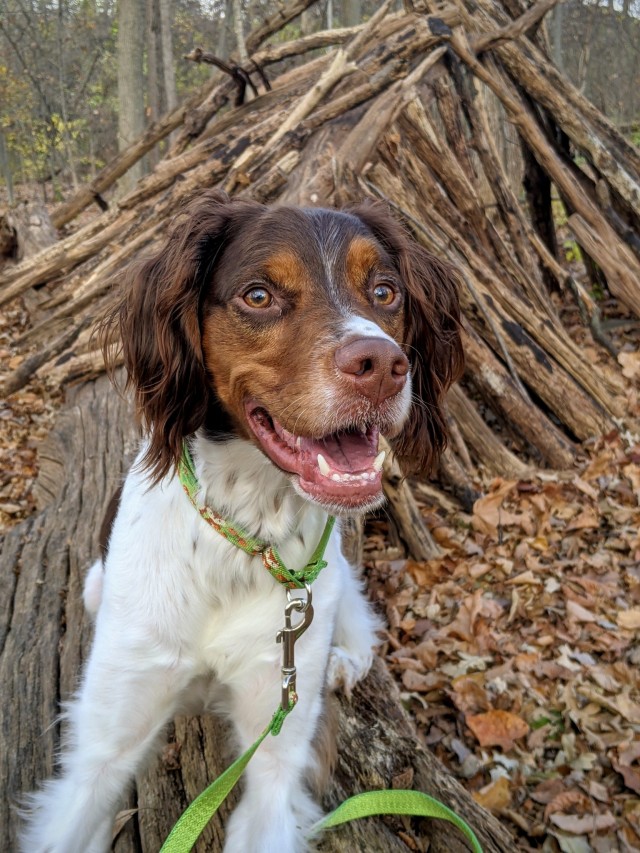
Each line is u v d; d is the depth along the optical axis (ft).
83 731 1.35
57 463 3.12
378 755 1.62
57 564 2.27
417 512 3.02
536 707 2.30
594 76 16.66
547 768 2.11
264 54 5.08
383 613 2.77
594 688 2.36
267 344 1.19
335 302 1.20
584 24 16.16
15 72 15.48
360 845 1.38
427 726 2.26
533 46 4.55
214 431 1.30
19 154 17.20
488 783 2.06
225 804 1.48
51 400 4.12
